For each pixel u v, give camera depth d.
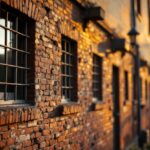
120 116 11.48
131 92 13.95
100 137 8.70
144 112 17.94
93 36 8.18
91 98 7.93
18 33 5.00
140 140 13.03
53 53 5.83
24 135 4.86
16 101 4.98
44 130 5.46
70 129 6.54
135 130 14.75
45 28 5.55
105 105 9.30
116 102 11.41
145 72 18.39
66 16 6.43
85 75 7.51
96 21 8.20
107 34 9.66
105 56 9.40
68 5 6.55
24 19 5.16
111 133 9.98
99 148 8.59
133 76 14.92
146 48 18.16
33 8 5.15
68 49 6.90
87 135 7.59
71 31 6.64
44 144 5.45
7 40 4.85
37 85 5.28
